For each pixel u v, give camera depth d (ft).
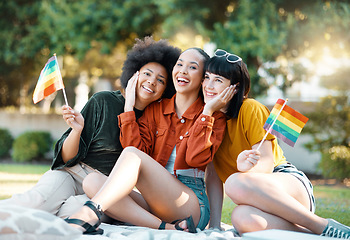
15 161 47.34
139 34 42.91
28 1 49.44
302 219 8.87
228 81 10.29
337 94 35.45
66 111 10.28
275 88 40.16
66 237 7.16
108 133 11.02
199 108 10.77
